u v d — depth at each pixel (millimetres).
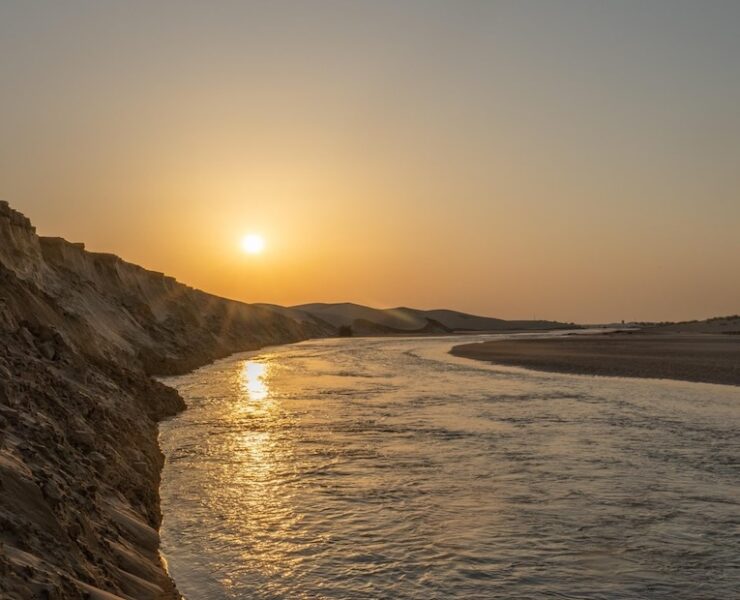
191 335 67562
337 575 9930
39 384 13016
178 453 18906
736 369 40219
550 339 109125
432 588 9430
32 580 6098
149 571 9258
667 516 12586
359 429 22547
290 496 14227
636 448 18734
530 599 9039
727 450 18391
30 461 8875
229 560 10555
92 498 9922
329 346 110438
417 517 12656
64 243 50594
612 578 9742
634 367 44000
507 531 11797
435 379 41469
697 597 9109
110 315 45875
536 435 20906
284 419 25094
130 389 24531
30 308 22000
